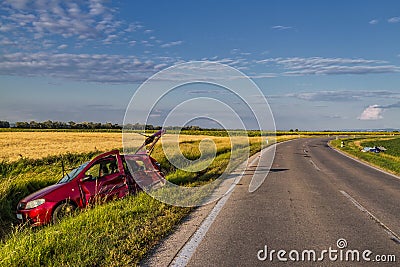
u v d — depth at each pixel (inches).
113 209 308.2
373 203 365.4
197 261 199.3
